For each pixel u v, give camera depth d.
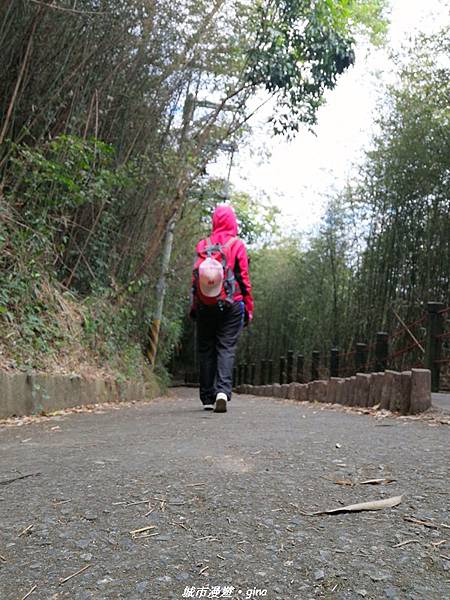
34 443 3.12
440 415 3.91
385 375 4.71
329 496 1.87
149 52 7.11
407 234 8.67
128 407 5.99
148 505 1.80
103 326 7.25
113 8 6.04
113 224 7.70
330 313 12.23
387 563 1.34
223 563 1.36
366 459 2.39
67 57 5.75
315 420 3.99
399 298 8.76
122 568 1.34
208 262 4.46
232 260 4.56
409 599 1.17
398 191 8.65
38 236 5.55
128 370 7.84
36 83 5.61
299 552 1.41
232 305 4.57
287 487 1.97
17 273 5.29
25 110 5.64
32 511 1.78
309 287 13.73
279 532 1.55
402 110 8.48
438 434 3.12
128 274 8.59
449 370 8.19
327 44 8.53
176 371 22.42
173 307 12.60
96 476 2.17
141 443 2.94
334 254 11.83
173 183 8.81
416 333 8.41
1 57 5.22
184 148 8.90
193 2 7.31
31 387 4.68
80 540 1.53
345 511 1.71
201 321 4.73
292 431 3.29
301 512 1.72
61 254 6.68
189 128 9.38
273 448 2.67
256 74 8.60
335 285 11.38
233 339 4.68
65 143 5.65
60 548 1.48
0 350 4.72
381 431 3.27
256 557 1.39
